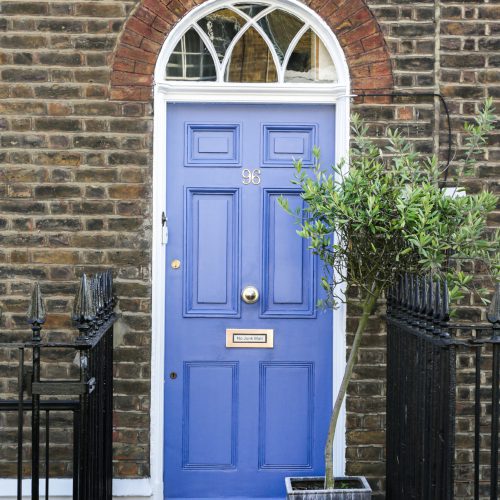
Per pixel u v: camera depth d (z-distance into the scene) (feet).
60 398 15.26
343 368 15.31
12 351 15.11
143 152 15.24
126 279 15.20
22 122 15.15
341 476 14.76
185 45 15.64
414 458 12.24
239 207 15.74
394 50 15.33
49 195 15.17
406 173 13.25
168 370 15.76
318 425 15.81
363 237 13.25
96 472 12.29
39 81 15.17
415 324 12.15
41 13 15.17
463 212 12.91
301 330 15.79
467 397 15.38
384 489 15.31
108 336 13.94
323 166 15.72
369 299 13.69
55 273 15.17
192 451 15.84
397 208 12.62
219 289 15.78
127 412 15.21
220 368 15.81
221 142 15.76
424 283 11.89
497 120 15.35
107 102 15.19
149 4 15.21
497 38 15.37
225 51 15.71
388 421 14.34
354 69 15.34
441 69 15.34
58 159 15.19
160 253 15.39
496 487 11.24
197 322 15.78
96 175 15.21
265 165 15.74
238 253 15.74
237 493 15.81
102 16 15.19
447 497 10.46
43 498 14.97
